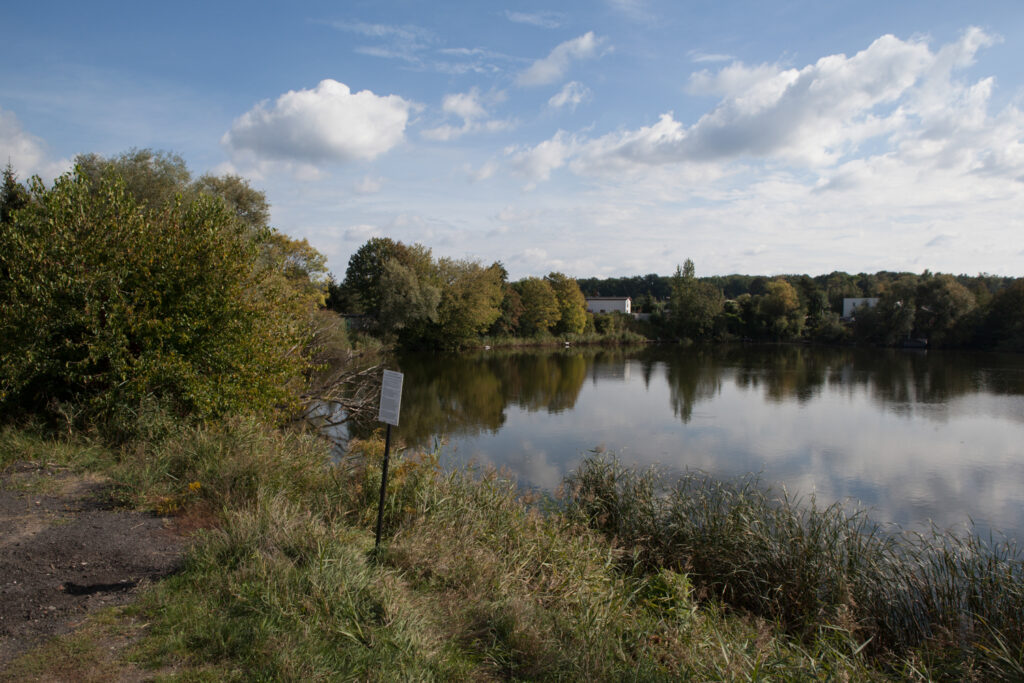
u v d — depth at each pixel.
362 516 6.37
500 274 62.78
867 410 23.58
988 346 57.72
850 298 86.69
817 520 7.89
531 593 5.05
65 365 8.64
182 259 9.27
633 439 17.84
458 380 32.81
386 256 53.47
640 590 6.07
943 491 13.03
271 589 4.05
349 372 27.75
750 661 4.21
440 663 3.48
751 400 26.23
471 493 7.46
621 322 78.31
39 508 5.86
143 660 3.36
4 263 8.90
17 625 3.69
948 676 5.05
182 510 5.92
